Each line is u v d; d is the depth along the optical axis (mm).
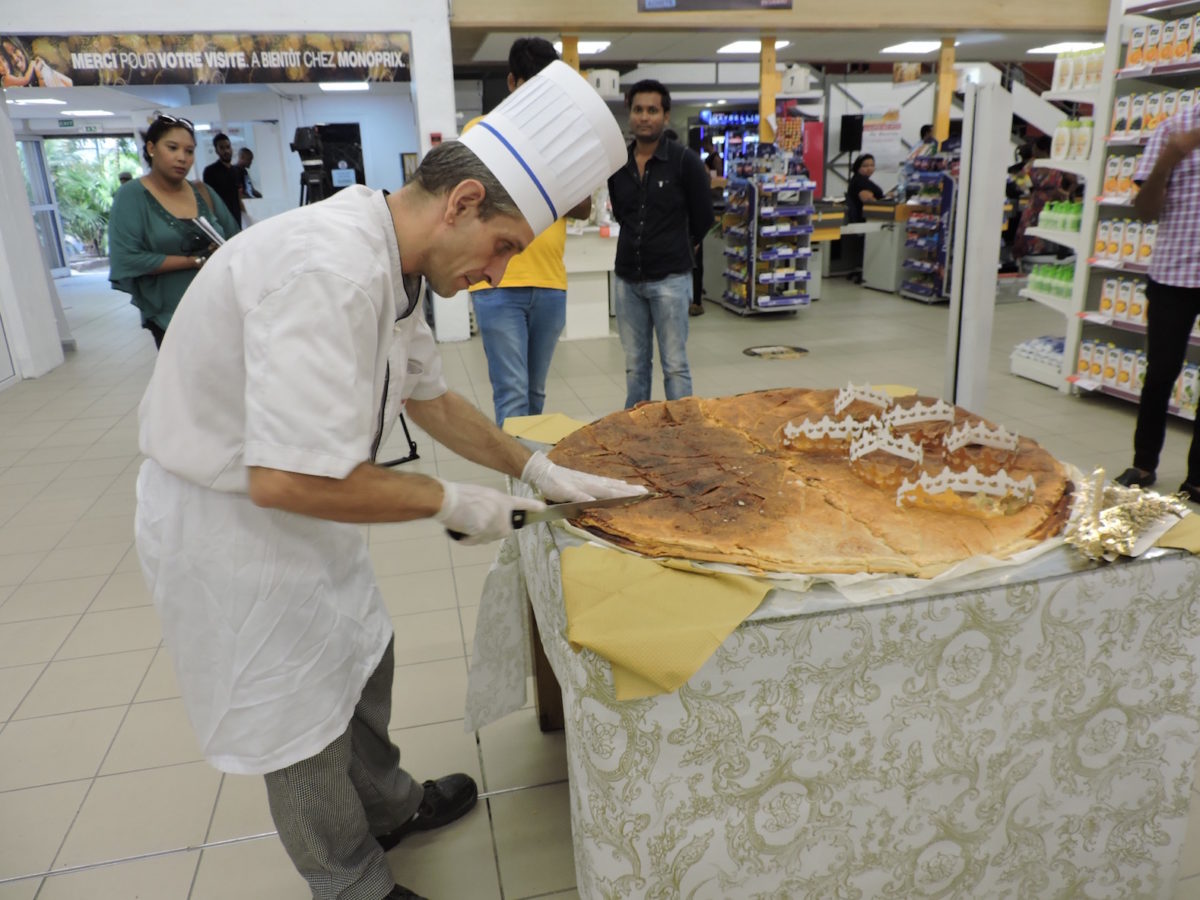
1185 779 1427
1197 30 3881
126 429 4801
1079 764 1363
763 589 1186
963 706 1271
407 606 2729
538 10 6770
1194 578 1287
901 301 8477
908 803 1309
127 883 1693
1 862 1749
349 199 1150
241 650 1268
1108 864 1451
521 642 1877
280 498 1040
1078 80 4691
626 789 1191
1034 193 8992
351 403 1055
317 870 1471
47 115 11258
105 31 5941
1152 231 4195
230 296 1108
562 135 1172
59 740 2121
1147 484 3449
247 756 1310
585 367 5945
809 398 2004
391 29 6320
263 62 6195
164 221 3336
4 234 5762
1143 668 1327
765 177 7512
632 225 3658
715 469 1604
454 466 3996
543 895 1646
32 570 3078
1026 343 5320
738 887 1294
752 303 7680
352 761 1556
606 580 1231
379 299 1106
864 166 9953
